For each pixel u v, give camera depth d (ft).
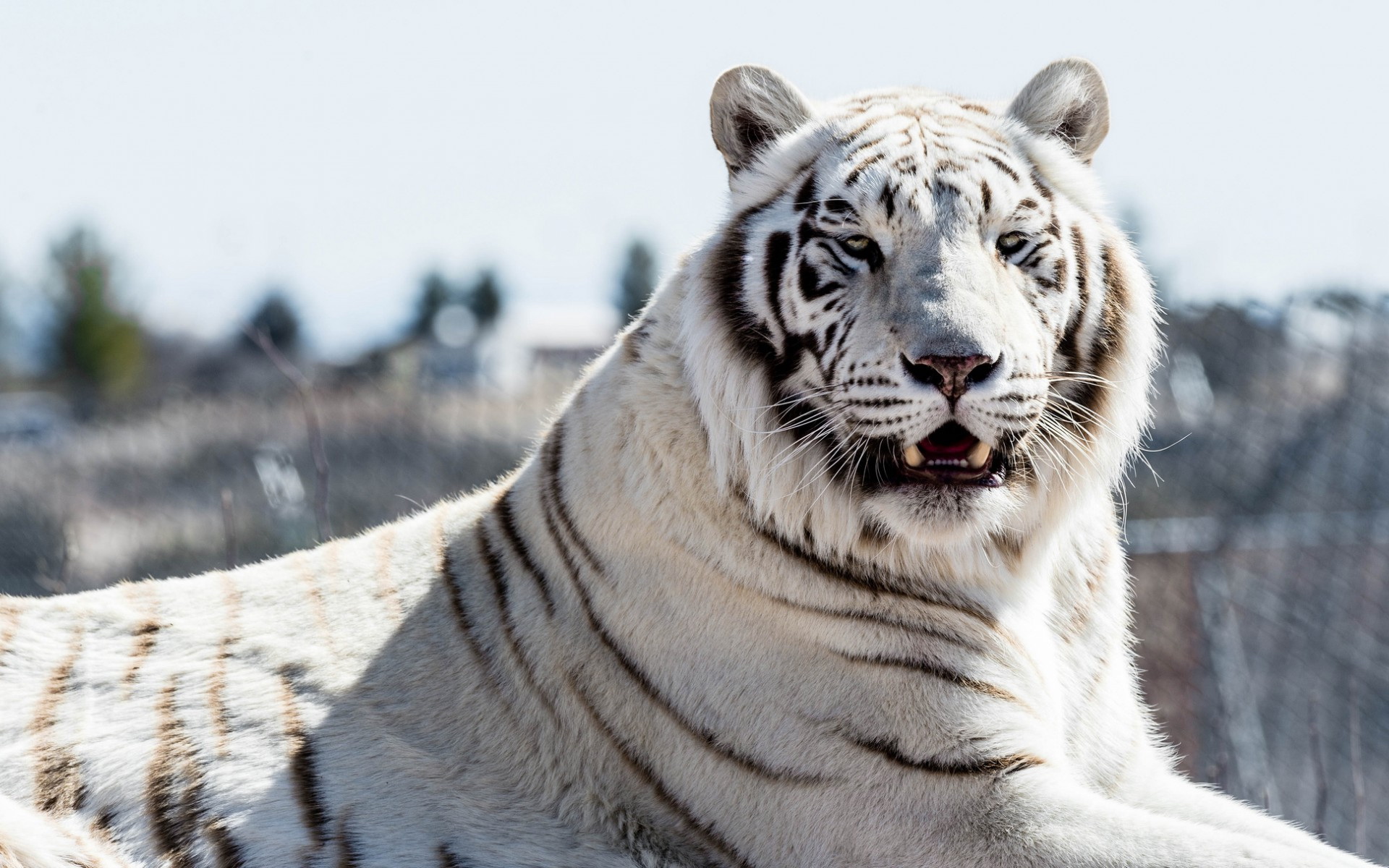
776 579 24.35
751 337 25.29
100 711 25.79
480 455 77.20
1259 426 62.80
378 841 24.43
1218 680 48.14
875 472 24.64
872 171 25.09
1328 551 59.52
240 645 26.81
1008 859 22.09
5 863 22.99
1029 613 25.62
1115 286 26.61
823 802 23.54
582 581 25.90
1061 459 25.63
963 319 23.30
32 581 71.20
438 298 306.76
